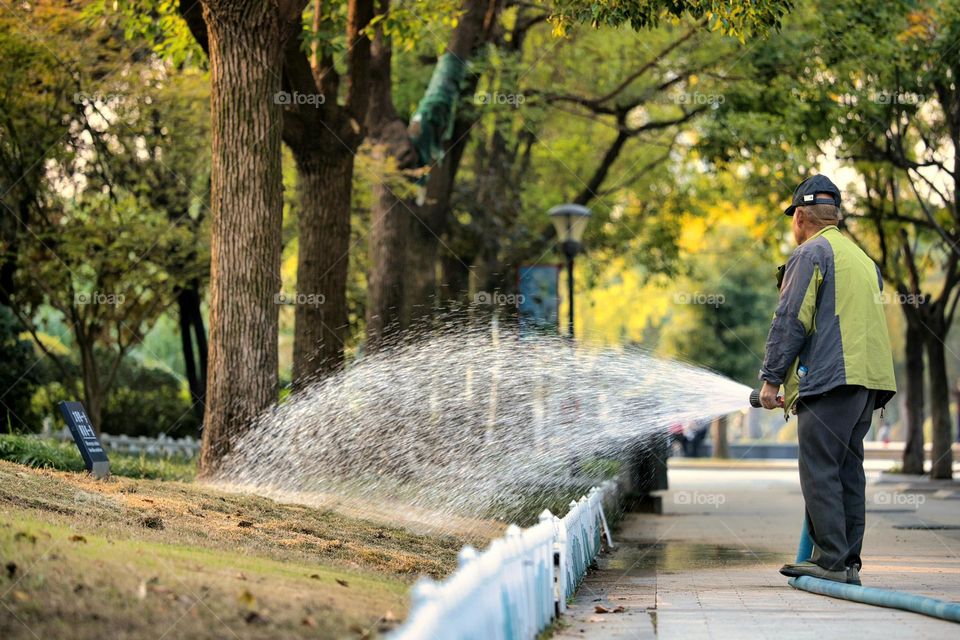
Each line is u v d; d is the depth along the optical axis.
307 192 17.33
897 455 47.69
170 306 29.66
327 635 5.37
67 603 5.50
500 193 28.52
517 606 6.22
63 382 28.47
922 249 33.78
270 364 13.60
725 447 48.75
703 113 26.28
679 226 34.94
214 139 13.65
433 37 22.77
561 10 14.55
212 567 6.72
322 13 17.39
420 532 10.41
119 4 17.94
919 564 10.92
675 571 10.59
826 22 23.19
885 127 24.50
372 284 21.98
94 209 23.92
